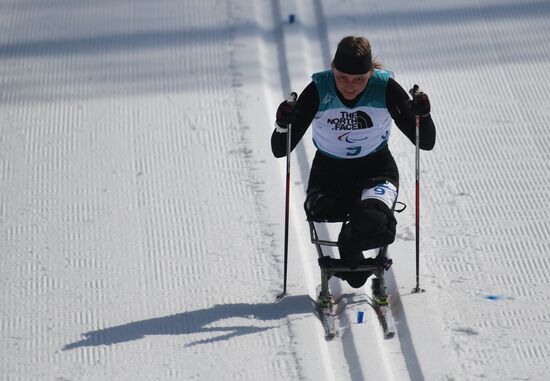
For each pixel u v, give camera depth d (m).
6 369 15.73
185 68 25.08
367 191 15.85
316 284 17.97
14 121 23.14
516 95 23.47
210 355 15.87
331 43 25.61
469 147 21.59
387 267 16.38
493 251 18.28
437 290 17.27
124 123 22.98
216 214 19.72
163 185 20.70
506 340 15.94
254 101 23.55
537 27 26.34
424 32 26.19
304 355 15.70
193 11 27.80
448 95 23.53
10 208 20.05
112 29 27.06
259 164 21.27
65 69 25.27
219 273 18.02
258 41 26.14
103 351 16.08
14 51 26.16
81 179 21.00
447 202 19.77
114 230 19.34
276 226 19.28
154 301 17.33
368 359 15.52
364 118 15.77
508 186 20.20
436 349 15.74
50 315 17.03
